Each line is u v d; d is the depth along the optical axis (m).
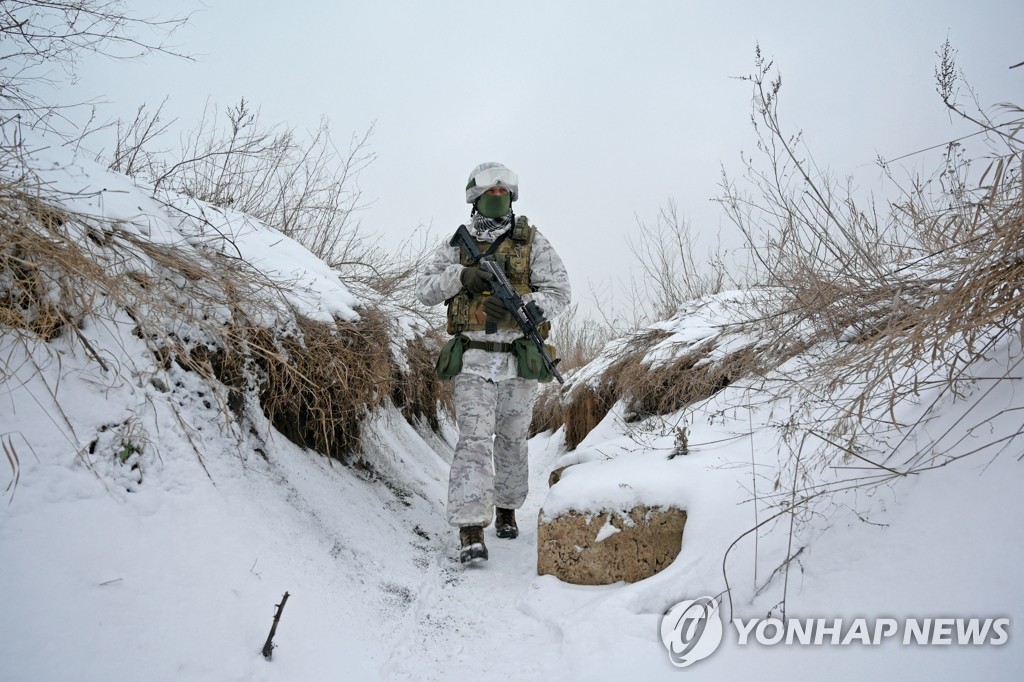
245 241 3.51
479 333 3.34
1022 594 1.50
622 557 2.68
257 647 1.84
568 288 3.51
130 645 1.60
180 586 1.83
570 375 8.25
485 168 3.45
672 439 3.46
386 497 3.57
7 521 1.66
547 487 5.56
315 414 3.31
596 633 2.21
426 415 5.66
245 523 2.23
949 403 2.19
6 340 2.03
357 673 2.00
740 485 2.62
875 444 2.28
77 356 2.16
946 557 1.70
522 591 2.80
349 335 3.63
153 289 2.57
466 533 3.13
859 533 1.97
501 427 3.57
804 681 1.62
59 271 2.19
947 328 2.03
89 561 1.71
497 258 3.37
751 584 2.12
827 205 2.83
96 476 1.92
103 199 2.74
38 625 1.50
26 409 1.91
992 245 1.94
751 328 3.91
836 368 2.51
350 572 2.50
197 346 2.67
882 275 2.71
